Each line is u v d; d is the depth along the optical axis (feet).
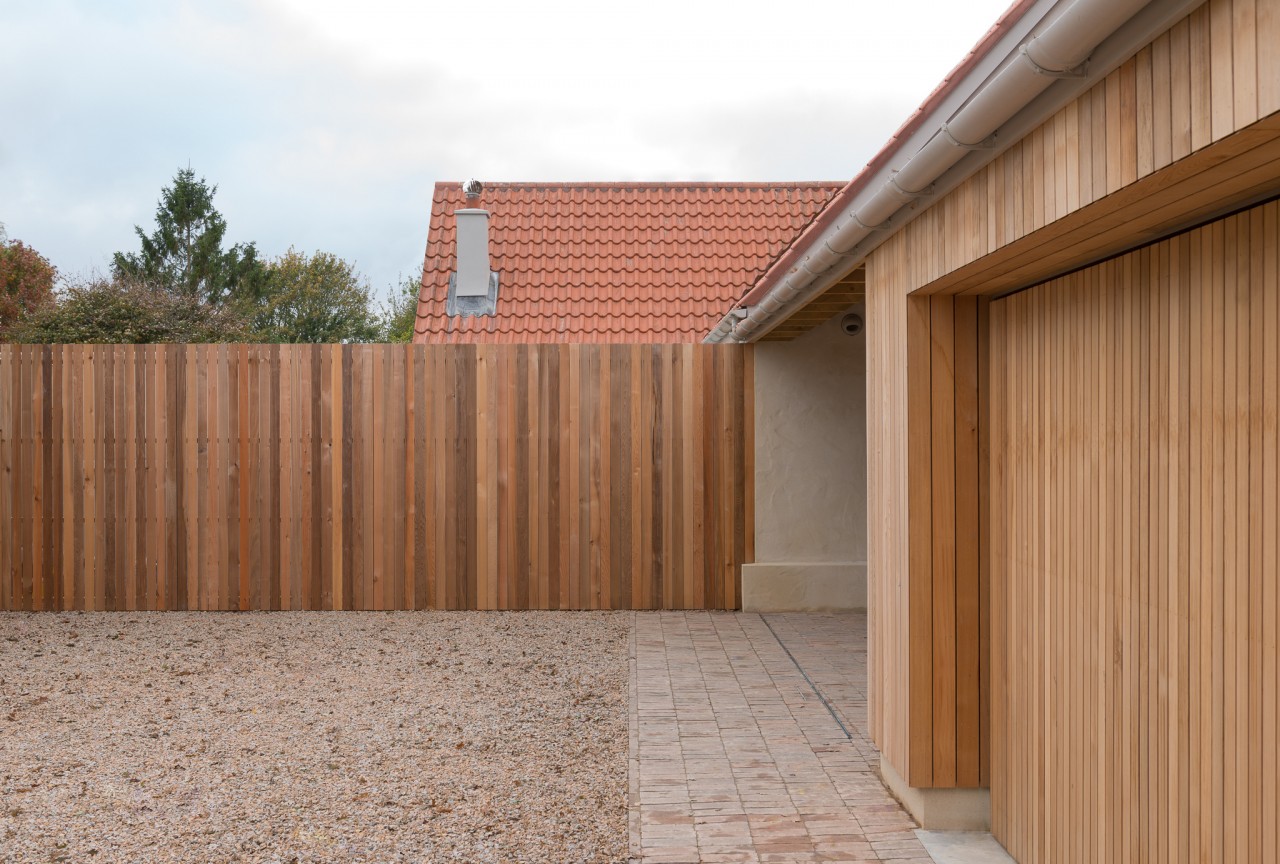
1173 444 9.79
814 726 20.44
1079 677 11.89
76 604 33.68
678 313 42.83
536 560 33.88
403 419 33.86
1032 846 13.32
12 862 14.21
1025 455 13.67
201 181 133.69
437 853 14.42
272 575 33.78
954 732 15.05
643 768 17.84
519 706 22.22
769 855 14.08
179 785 17.31
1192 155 7.36
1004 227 11.06
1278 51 6.28
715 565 34.06
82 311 75.87
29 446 33.63
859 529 34.17
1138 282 10.57
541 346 34.04
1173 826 9.73
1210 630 9.11
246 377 33.81
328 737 20.01
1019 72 8.83
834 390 34.14
